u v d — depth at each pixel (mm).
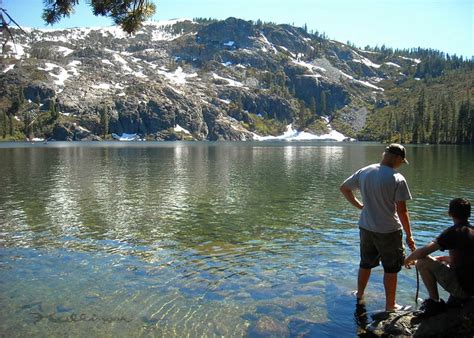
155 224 18297
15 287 10281
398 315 8344
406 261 8305
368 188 8844
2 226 17844
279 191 29344
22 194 27547
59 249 14062
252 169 49094
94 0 9891
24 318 8484
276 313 8680
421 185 31828
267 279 10812
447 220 18938
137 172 44531
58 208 22375
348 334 7742
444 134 172500
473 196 26062
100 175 41000
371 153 95312
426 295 9492
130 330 7980
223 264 12234
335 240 15188
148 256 13188
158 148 127812
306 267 11820
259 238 15609
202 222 18781
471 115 155875
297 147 145250
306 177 39438
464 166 51125
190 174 42438
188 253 13547
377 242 8852
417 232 16641
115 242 15086
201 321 8352
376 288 9984
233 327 8086
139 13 9891
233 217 19906
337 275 11047
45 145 153625
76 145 156875
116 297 9625
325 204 23812
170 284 10508
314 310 8797
